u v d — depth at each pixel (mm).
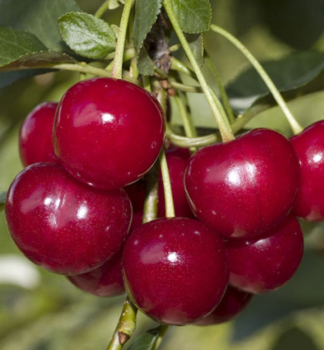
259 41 425
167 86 304
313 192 294
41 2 335
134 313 284
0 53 298
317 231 419
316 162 292
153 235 276
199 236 276
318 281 402
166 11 285
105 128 268
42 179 282
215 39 432
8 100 415
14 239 285
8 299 529
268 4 401
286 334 415
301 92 331
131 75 295
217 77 323
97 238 281
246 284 297
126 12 280
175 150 308
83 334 515
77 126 268
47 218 279
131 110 269
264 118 434
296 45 404
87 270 286
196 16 288
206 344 523
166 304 274
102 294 307
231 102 369
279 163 278
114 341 281
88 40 292
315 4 395
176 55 384
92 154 269
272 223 280
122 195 285
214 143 288
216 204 277
